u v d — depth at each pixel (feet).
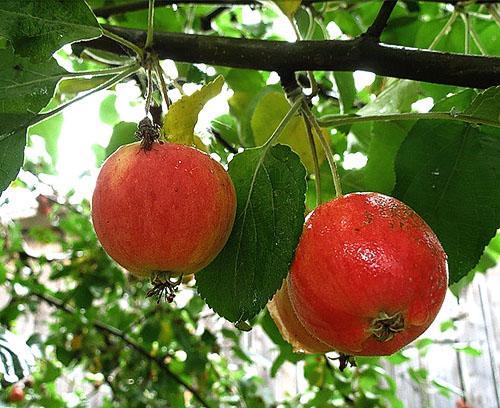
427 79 0.67
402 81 0.92
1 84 0.63
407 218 0.51
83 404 2.48
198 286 0.58
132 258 0.50
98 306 2.29
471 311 2.71
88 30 0.60
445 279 0.51
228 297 0.57
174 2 1.09
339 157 1.21
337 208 0.52
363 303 0.48
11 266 2.62
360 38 0.68
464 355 2.70
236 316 0.56
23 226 3.08
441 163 0.70
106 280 2.11
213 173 0.51
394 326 0.49
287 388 3.09
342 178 1.03
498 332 2.64
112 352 2.22
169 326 2.04
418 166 0.71
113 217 0.49
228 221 0.53
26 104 0.64
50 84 0.65
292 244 0.53
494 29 1.09
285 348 1.37
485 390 2.62
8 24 0.58
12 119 0.64
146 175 0.49
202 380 2.18
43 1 0.58
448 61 0.66
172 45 0.73
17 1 0.57
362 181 1.03
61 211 2.88
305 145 0.87
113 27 0.79
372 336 0.51
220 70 1.15
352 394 1.86
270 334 1.29
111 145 0.79
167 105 0.63
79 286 2.07
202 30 1.32
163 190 0.49
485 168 0.70
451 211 0.70
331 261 0.50
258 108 0.88
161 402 2.27
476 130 0.70
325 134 0.88
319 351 0.61
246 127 1.09
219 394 2.38
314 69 0.70
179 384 2.13
